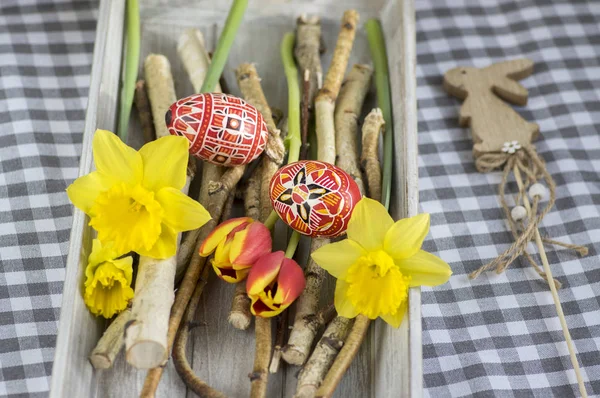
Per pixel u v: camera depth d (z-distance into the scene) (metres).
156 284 0.55
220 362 0.59
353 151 0.67
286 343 0.58
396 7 0.73
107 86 0.67
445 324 0.67
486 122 0.76
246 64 0.71
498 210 0.73
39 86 0.78
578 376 0.62
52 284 0.67
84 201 0.57
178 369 0.56
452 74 0.79
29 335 0.65
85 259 0.58
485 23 0.85
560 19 0.85
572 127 0.78
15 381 0.63
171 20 0.76
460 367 0.65
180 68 0.73
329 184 0.58
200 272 0.59
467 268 0.70
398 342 0.56
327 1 0.76
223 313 0.60
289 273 0.55
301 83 0.72
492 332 0.67
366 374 0.59
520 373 0.65
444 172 0.75
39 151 0.74
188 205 0.56
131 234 0.55
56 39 0.81
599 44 0.83
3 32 0.81
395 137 0.67
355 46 0.76
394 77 0.70
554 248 0.71
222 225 0.57
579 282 0.69
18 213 0.71
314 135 0.69
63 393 0.53
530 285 0.69
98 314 0.58
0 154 0.74
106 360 0.56
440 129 0.78
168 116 0.60
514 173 0.73
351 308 0.57
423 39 0.84
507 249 0.70
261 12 0.76
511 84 0.79
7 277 0.67
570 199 0.74
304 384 0.55
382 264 0.55
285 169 0.59
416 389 0.53
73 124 0.76
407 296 0.56
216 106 0.60
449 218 0.73
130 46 0.69
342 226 0.58
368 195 0.65
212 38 0.75
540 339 0.66
